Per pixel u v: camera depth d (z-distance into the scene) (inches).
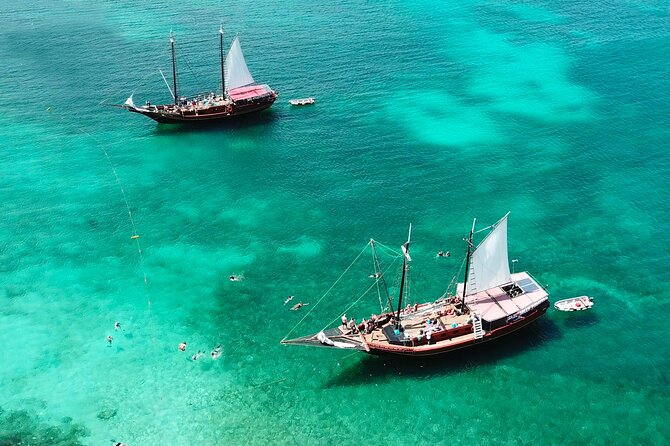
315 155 4845.0
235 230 4045.3
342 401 2871.6
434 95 5718.5
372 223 4072.3
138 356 3127.5
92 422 2792.8
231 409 2844.5
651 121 5177.2
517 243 3836.1
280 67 6264.8
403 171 4606.3
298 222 4101.9
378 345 2930.6
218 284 3599.9
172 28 7244.1
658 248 3769.7
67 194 4397.1
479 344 3112.7
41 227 4072.3
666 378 2952.8
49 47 6683.1
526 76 6058.1
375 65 6323.8
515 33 7116.1
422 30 7219.5
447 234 3949.3
